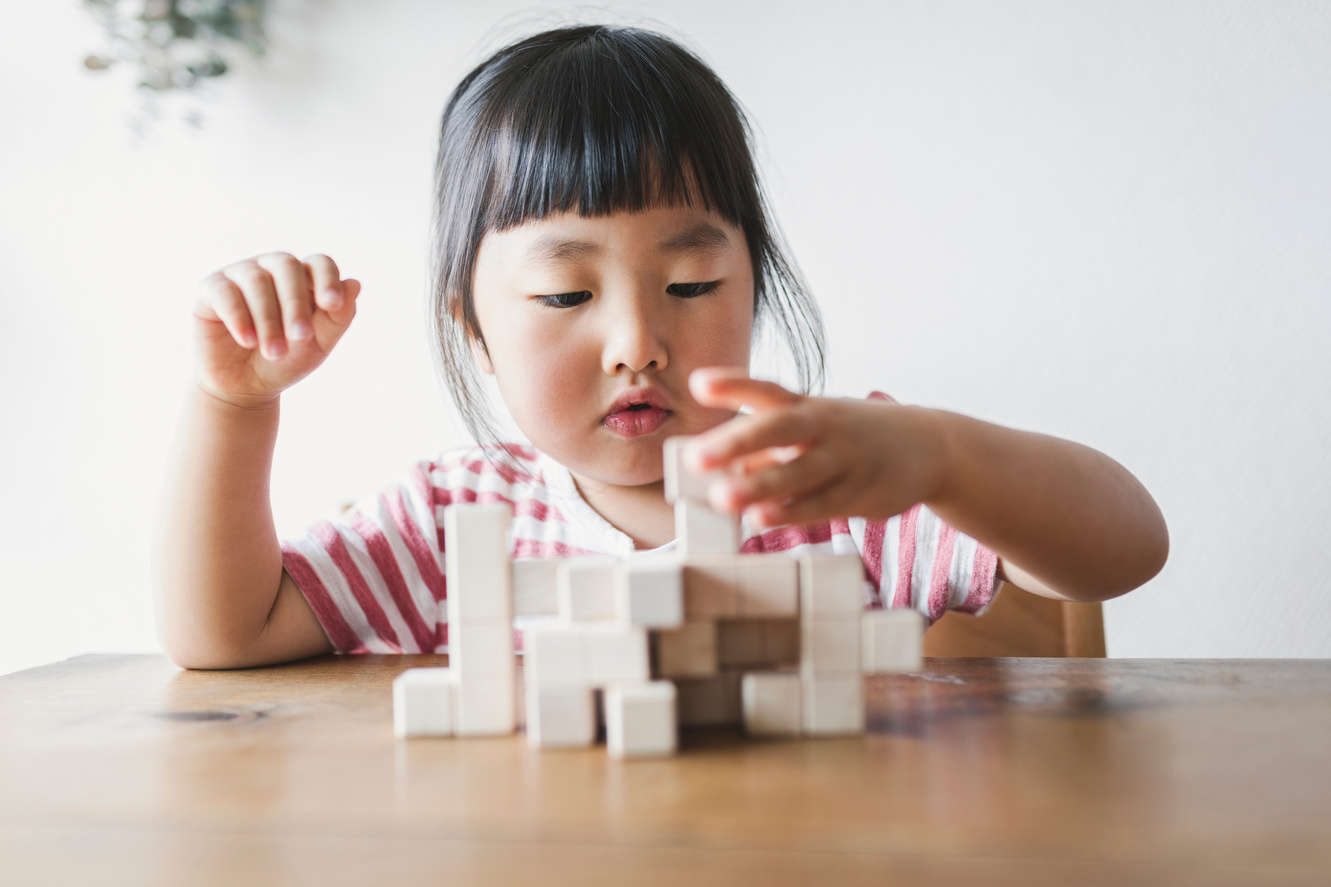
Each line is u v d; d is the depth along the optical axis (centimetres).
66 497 177
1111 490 64
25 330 175
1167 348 146
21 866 32
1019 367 149
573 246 80
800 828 32
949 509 55
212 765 42
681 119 82
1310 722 45
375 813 35
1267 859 30
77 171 172
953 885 29
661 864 30
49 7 170
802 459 44
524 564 48
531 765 41
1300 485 144
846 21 150
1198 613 146
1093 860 30
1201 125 144
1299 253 143
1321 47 141
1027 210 148
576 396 82
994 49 148
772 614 45
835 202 151
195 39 163
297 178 167
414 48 162
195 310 69
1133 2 144
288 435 167
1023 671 59
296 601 80
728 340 84
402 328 164
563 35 97
